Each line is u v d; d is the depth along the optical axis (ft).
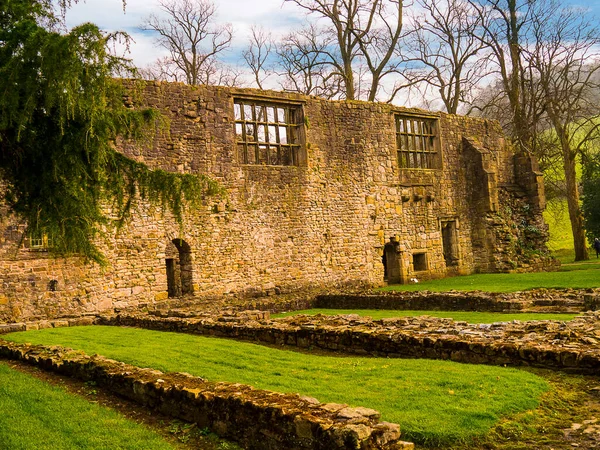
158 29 131.34
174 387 23.08
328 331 36.01
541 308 48.70
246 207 73.97
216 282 70.79
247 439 19.69
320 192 81.10
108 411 24.03
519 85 122.62
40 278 58.70
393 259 90.63
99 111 30.07
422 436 19.72
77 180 30.19
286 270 77.00
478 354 29.12
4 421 22.77
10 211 31.68
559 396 23.49
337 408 18.80
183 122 69.31
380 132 88.58
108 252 63.31
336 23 122.21
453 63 130.31
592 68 113.09
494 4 117.19
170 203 33.91
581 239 112.68
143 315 53.57
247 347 36.70
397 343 32.42
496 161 104.32
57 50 27.30
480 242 98.48
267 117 77.87
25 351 35.01
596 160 134.41
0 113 28.12
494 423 20.61
